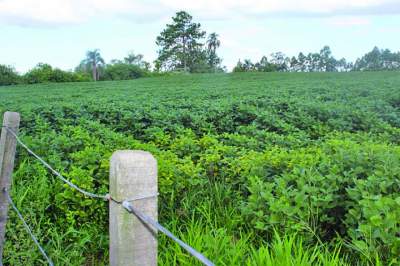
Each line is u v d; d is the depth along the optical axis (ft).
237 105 34.40
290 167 13.83
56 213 12.55
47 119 28.58
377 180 11.30
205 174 14.78
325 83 72.43
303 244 10.35
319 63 224.12
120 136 20.03
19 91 79.71
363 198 10.71
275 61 220.84
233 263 8.77
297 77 101.45
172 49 239.50
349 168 13.34
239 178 14.48
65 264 10.47
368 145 15.64
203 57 244.22
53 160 14.96
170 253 10.30
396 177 11.91
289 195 11.09
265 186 11.94
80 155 14.16
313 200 11.14
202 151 18.44
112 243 5.31
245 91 57.62
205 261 4.51
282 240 10.34
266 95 48.80
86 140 18.38
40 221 11.34
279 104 35.63
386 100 43.42
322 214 11.21
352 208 11.45
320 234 11.01
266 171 13.96
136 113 29.17
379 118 31.55
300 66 225.97
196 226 11.30
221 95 51.37
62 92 72.49
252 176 13.44
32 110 31.17
